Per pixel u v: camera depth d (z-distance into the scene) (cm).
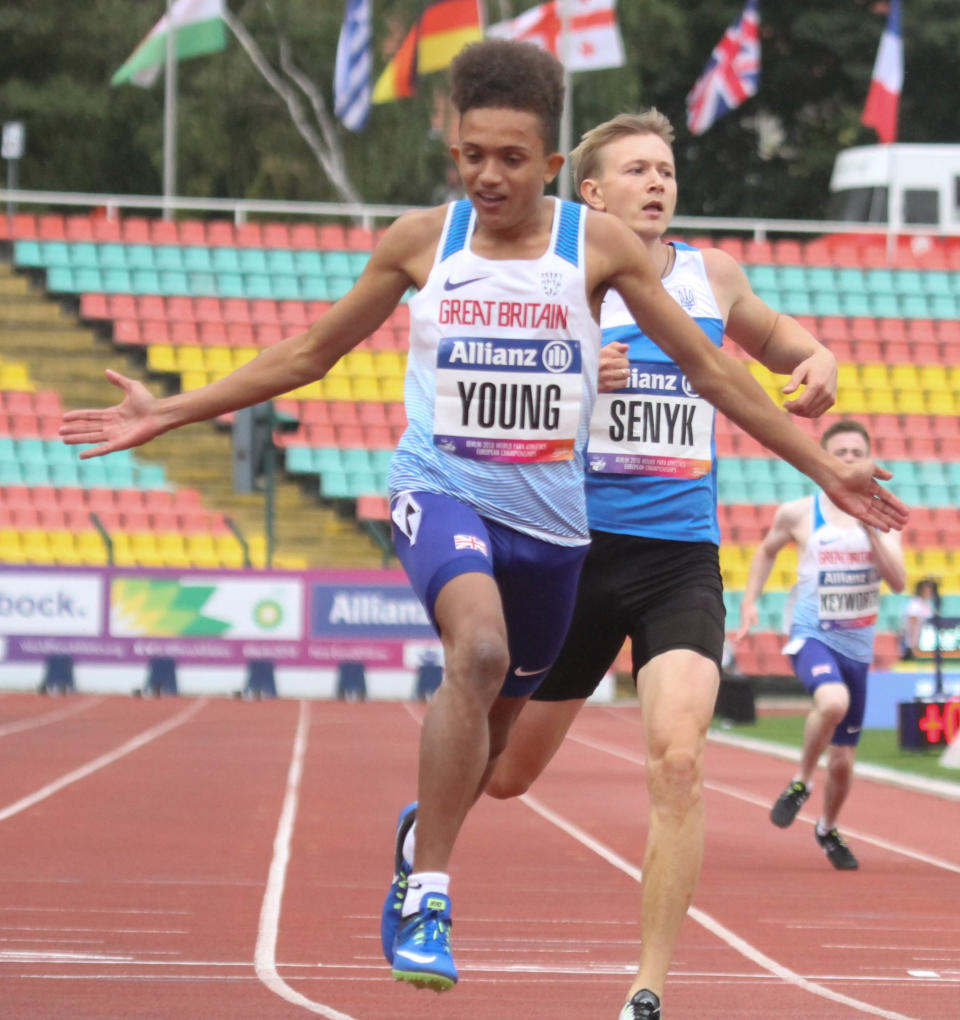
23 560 7825
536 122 1145
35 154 13288
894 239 9956
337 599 7394
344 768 4338
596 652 1512
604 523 1481
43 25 12838
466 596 1119
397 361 8794
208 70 12050
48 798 3466
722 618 1440
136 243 9294
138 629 7294
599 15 9212
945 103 14062
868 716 5897
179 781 3909
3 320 9006
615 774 4391
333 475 8250
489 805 3562
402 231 1203
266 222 12575
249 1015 1394
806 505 2744
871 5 13800
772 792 3959
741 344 1596
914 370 9288
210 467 8525
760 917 2102
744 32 9488
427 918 1086
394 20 12069
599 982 1605
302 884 2303
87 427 1241
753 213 14338
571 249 1188
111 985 1526
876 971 1709
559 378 1188
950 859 2788
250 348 8906
